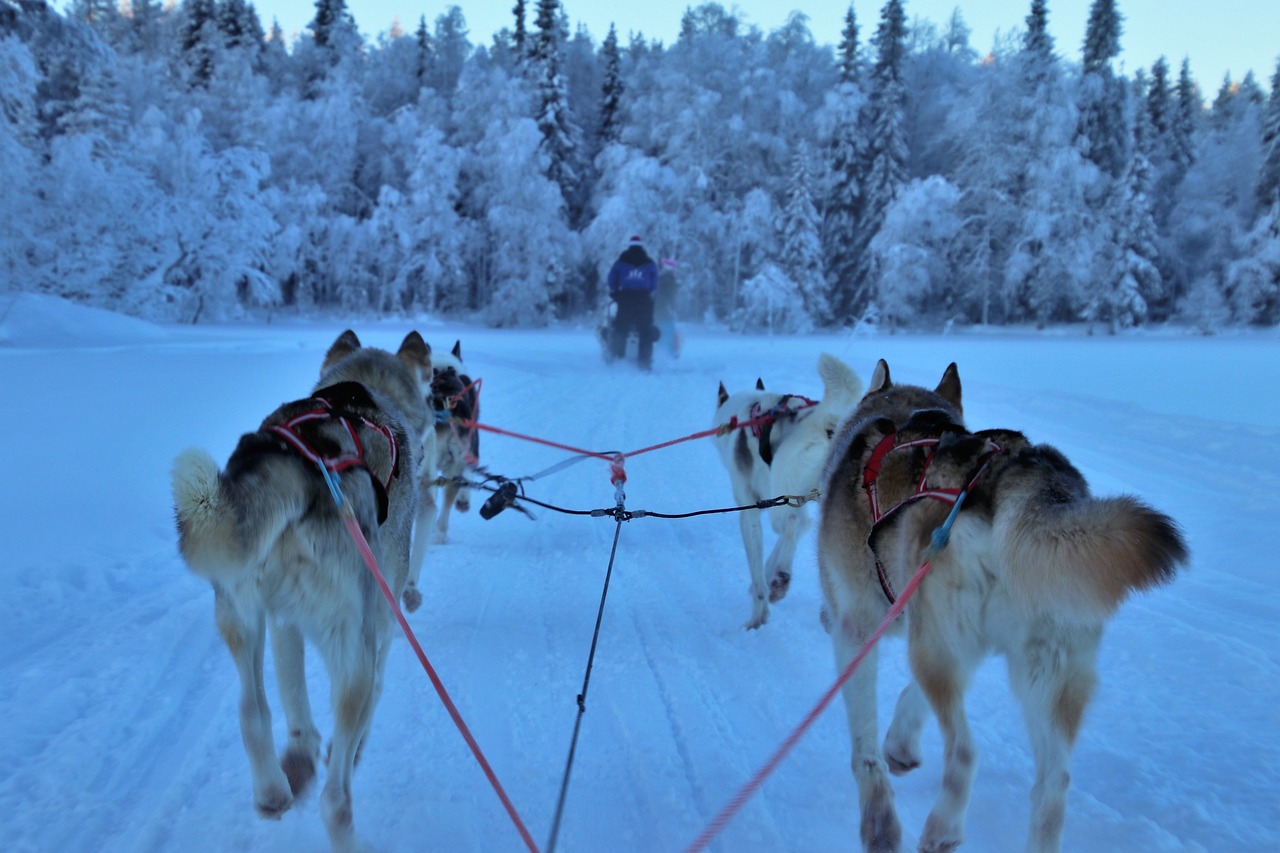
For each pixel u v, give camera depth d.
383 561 3.46
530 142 39.25
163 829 3.04
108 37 54.19
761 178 42.59
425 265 40.69
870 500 3.20
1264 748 3.45
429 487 5.49
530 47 47.91
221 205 33.91
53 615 4.83
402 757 3.63
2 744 3.50
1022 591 2.51
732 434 5.73
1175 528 2.29
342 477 3.05
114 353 16.02
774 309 37.62
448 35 54.09
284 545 2.87
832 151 42.81
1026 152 39.44
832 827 3.16
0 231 27.08
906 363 18.83
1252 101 53.91
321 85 43.81
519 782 3.45
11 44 21.75
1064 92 38.84
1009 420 10.60
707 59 42.81
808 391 14.54
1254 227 40.00
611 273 20.16
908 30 46.84
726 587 5.94
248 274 33.59
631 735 3.83
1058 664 2.57
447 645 4.85
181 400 10.72
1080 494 2.60
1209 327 37.91
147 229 32.12
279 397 11.24
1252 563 5.51
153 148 34.19
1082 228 38.59
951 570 2.68
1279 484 7.03
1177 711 3.81
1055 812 2.50
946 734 2.70
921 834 2.94
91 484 6.98
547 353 23.39
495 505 5.59
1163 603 5.04
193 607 5.06
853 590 3.24
